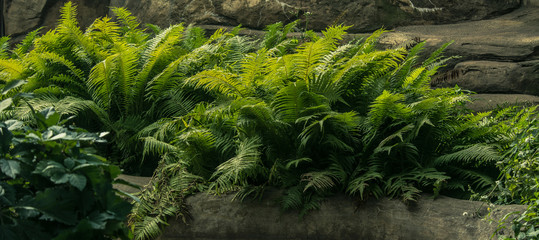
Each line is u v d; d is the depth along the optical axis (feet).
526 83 25.02
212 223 15.53
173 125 18.94
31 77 21.27
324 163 16.51
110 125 20.59
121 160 20.90
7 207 8.53
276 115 16.48
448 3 32.91
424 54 27.66
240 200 15.72
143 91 21.52
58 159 8.77
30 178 8.65
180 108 20.70
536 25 29.89
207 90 21.16
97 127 21.53
